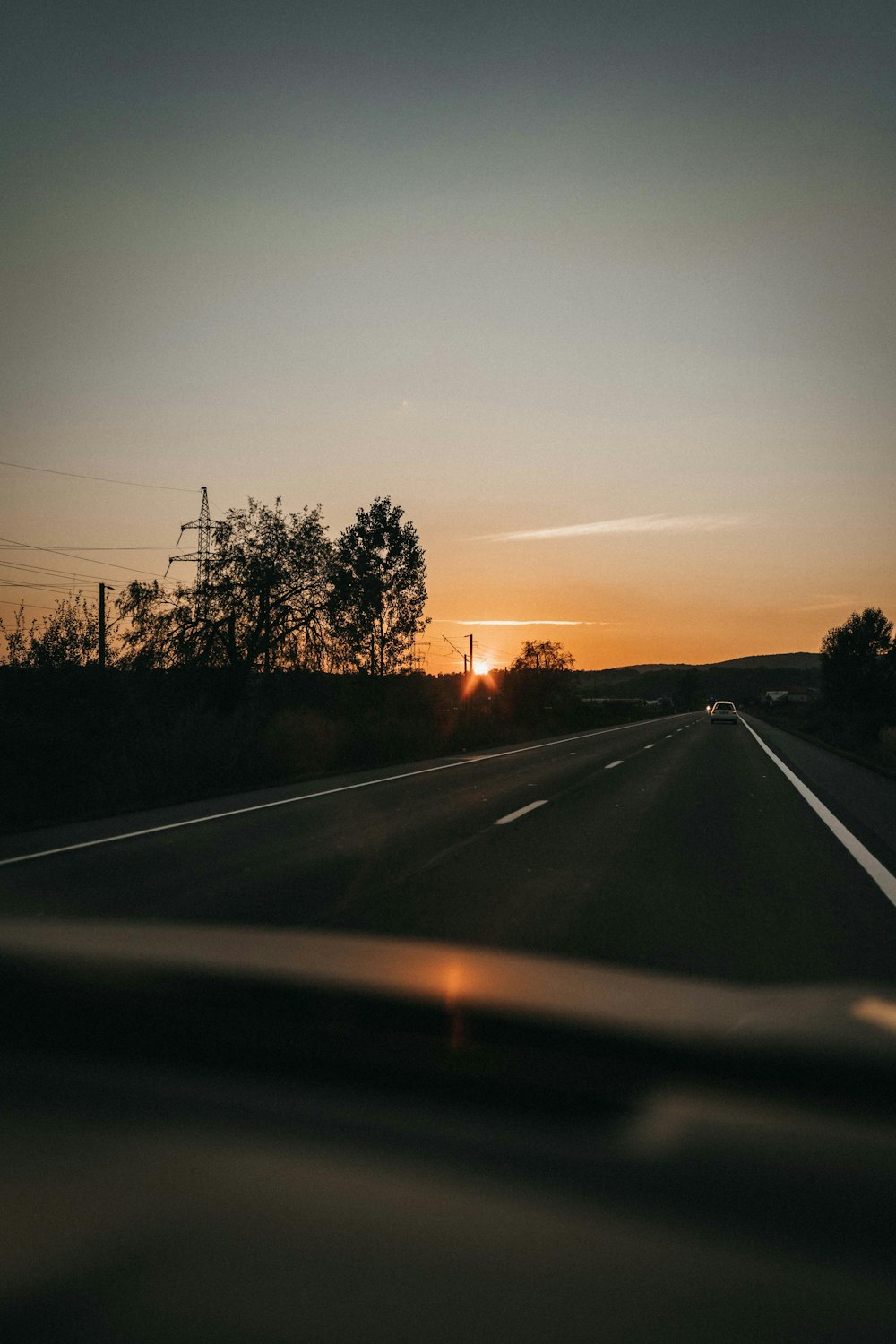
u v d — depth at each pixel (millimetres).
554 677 55531
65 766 17062
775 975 4812
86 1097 2158
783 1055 2264
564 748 30406
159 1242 1545
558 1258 1512
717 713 66812
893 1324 1369
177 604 29656
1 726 16469
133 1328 1320
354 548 37531
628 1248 1539
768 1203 1668
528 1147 1878
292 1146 1894
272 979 3057
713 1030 2463
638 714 104812
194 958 3416
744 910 6508
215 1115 2049
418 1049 2375
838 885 7516
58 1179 1767
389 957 3455
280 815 12219
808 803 14016
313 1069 2285
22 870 8086
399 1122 1996
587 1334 1331
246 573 30094
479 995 2826
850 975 4828
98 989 2949
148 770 17078
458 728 33156
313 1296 1400
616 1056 2297
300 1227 1592
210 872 7969
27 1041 2520
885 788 16953
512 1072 2213
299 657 31359
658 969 4910
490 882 7527
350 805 13461
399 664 39938
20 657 18891
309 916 6129
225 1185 1732
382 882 7500
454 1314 1363
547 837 10219
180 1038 2525
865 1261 1509
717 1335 1337
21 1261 1489
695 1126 1936
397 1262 1492
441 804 13562
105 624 22781
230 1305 1375
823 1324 1369
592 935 5680
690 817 12055
